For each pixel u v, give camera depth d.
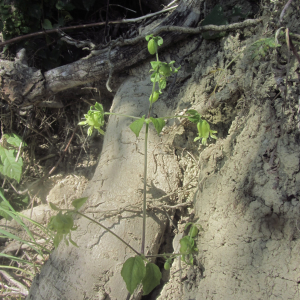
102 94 2.32
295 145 1.18
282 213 1.13
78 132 2.44
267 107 1.30
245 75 1.46
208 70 1.65
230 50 1.60
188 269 1.35
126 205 1.45
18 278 1.83
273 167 1.19
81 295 1.31
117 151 1.65
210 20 1.73
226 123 1.62
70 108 2.42
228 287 1.17
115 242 1.37
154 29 1.83
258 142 1.28
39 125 2.41
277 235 1.12
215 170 1.44
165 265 1.27
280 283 1.07
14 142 2.23
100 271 1.33
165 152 1.64
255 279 1.12
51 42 2.24
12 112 2.26
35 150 2.46
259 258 1.13
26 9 2.15
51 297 1.35
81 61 1.99
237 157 1.32
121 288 1.32
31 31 2.23
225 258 1.21
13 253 2.00
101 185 1.56
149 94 1.84
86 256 1.36
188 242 1.30
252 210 1.19
